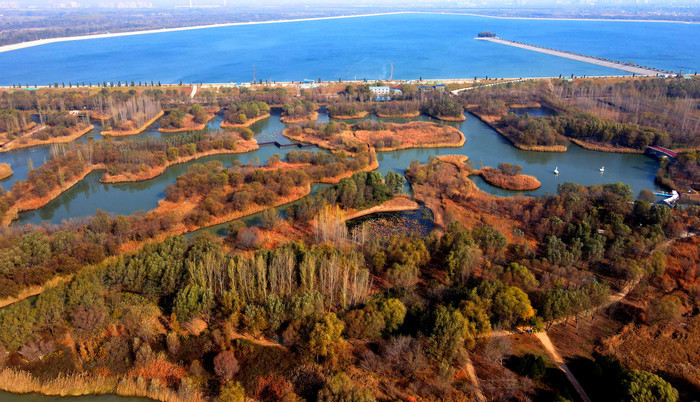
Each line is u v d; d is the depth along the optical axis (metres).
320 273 97.75
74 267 105.12
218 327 90.62
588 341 87.56
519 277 98.06
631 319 93.25
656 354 83.31
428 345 81.44
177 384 80.38
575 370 80.62
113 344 86.88
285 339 86.00
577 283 100.19
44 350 84.81
